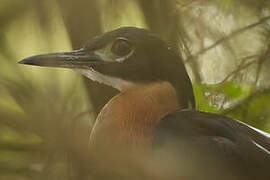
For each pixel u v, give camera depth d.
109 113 3.34
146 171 3.32
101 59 3.36
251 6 3.51
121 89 3.36
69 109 3.45
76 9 3.40
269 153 3.29
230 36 3.47
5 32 3.52
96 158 3.34
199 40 3.49
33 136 3.46
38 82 3.48
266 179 3.28
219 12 3.50
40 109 3.44
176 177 3.30
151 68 3.35
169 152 3.30
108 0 3.44
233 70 3.48
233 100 3.47
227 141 3.29
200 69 3.47
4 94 3.48
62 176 3.43
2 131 3.48
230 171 3.28
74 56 3.37
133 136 3.33
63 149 3.42
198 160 3.29
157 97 3.34
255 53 3.50
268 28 3.50
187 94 3.35
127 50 3.35
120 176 3.33
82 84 3.45
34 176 3.45
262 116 3.47
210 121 3.31
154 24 3.45
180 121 3.31
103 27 3.43
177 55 3.35
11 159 3.46
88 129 3.42
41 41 3.49
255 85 3.47
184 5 3.47
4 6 3.52
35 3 3.46
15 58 3.52
